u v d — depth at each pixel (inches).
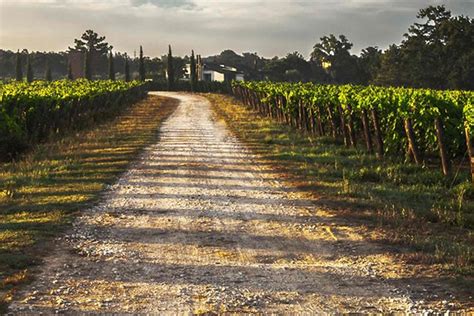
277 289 246.5
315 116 979.9
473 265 272.2
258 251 306.0
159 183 520.7
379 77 3134.8
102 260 289.4
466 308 222.7
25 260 282.7
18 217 376.5
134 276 264.5
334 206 414.3
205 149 786.2
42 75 6122.1
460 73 2659.9
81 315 218.1
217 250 308.2
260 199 447.8
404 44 3002.0
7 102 774.5
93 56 5482.3
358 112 766.5
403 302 229.8
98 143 833.5
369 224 360.8
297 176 553.9
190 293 241.8
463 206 402.0
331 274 266.4
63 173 565.9
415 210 391.5
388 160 638.5
